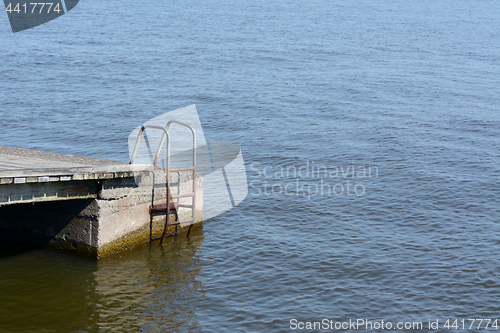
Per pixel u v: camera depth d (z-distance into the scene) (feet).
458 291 29.50
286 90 94.53
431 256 33.96
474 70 122.42
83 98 82.64
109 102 80.79
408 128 70.64
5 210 34.73
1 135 62.59
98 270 30.68
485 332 25.58
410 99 89.97
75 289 28.63
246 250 34.50
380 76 110.73
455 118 77.05
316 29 197.98
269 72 111.86
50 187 28.71
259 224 39.04
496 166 54.75
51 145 59.36
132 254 32.99
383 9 314.55
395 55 142.82
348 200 44.39
